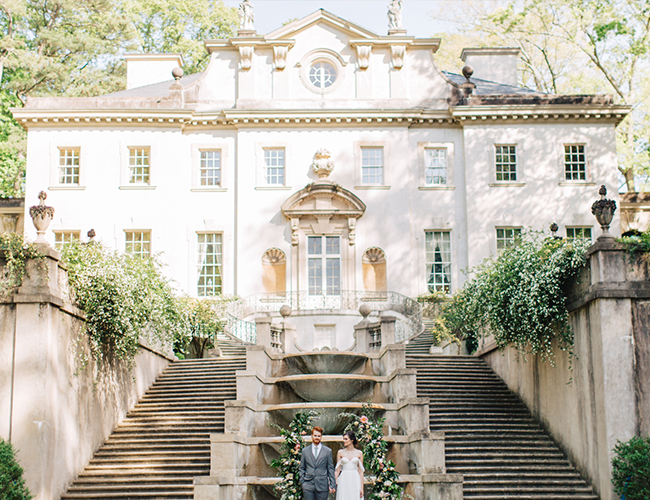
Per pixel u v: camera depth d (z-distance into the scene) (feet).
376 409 57.62
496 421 61.93
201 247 109.91
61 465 51.90
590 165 109.60
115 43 145.07
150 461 56.13
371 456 46.68
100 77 144.05
